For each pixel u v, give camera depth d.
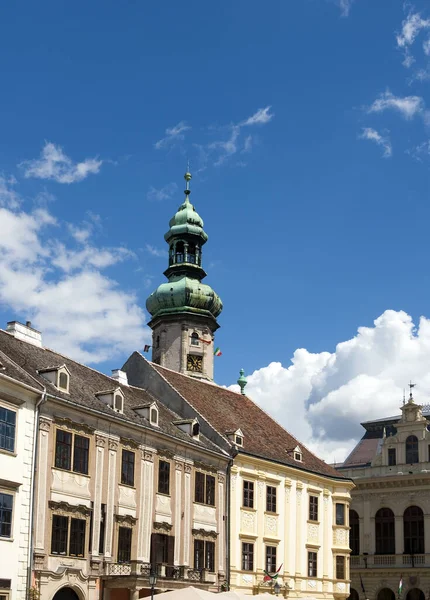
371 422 99.31
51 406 49.03
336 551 75.12
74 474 50.31
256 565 66.50
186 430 64.06
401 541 87.12
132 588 51.50
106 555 52.09
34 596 45.56
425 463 87.75
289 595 68.88
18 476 45.97
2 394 45.16
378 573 87.25
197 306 95.81
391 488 89.00
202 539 61.69
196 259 98.88
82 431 51.41
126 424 54.78
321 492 75.56
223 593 46.94
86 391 54.91
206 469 63.53
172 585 55.53
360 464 95.44
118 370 65.25
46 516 47.66
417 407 90.12
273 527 69.19
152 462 57.47
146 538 55.75
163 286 96.44
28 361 52.34
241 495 66.69
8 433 45.66
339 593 74.19
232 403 77.50
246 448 68.69
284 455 73.50
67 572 48.53
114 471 53.69
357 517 90.50
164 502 58.19
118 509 53.59
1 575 44.00
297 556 70.94
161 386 70.12
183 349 94.06
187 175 102.50
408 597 86.25
